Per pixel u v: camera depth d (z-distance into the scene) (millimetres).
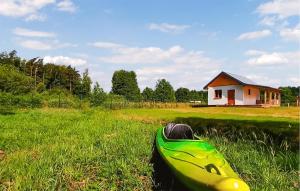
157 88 68688
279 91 55438
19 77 46125
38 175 8734
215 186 6844
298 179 9586
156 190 8789
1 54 78375
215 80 47875
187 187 8023
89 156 10539
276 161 10898
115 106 40469
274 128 15828
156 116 25141
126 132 15742
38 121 20250
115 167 9547
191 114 28219
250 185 9062
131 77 86188
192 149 9305
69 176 8984
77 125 18609
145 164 10016
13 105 31672
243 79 48562
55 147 12000
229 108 39750
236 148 12430
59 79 80562
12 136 14367
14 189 7922
